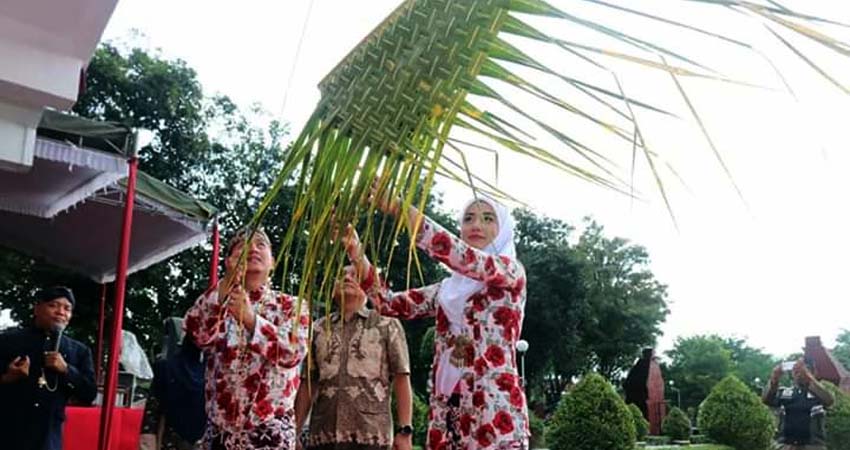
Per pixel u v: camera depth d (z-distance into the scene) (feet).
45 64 10.87
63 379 12.93
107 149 15.96
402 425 10.63
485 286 6.42
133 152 16.02
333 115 2.57
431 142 2.32
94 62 56.95
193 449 12.43
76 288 48.85
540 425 54.34
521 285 6.26
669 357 164.45
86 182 17.39
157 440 12.64
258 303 7.43
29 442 12.34
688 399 157.89
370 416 10.15
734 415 47.16
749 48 1.78
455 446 6.34
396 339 10.62
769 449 45.91
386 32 2.46
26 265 48.34
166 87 59.00
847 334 143.74
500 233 6.57
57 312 13.25
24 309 50.11
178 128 59.62
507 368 6.29
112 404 14.60
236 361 7.46
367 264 6.59
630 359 108.78
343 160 2.52
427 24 2.31
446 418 6.45
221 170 60.23
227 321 7.48
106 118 57.98
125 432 16.56
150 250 23.11
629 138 2.06
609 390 41.24
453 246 5.54
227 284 4.41
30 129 11.72
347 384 10.21
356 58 2.56
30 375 12.64
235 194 58.80
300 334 7.54
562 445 40.70
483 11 2.12
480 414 6.21
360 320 10.54
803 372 21.93
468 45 2.16
